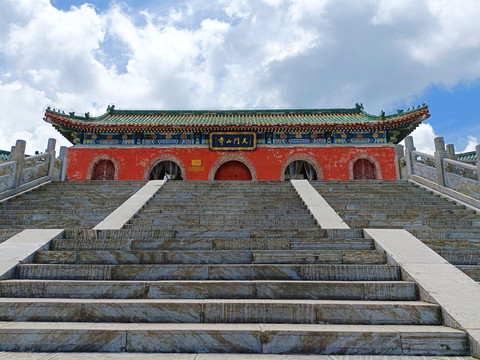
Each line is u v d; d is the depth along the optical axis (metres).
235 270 5.30
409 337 3.66
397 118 22.86
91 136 25.19
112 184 13.01
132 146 24.94
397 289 4.76
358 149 24.42
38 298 4.71
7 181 11.26
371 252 5.89
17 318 4.24
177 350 3.69
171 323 4.18
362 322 4.18
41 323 4.07
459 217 9.29
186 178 24.50
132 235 7.00
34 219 9.27
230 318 4.23
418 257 5.58
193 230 7.07
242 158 24.75
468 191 10.52
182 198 11.06
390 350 3.63
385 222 8.62
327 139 24.95
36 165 13.02
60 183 13.07
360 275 5.26
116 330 3.74
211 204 10.24
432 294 4.42
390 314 4.19
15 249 5.90
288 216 9.12
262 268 5.31
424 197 11.15
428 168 12.78
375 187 12.59
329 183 13.19
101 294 4.76
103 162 25.02
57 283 4.81
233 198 11.01
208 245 6.38
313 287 4.80
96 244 6.43
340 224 7.89
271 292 4.79
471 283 4.71
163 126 23.86
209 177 24.48
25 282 4.82
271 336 3.73
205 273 5.29
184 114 29.11
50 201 10.64
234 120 27.12
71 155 24.50
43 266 5.33
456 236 7.47
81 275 5.29
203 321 4.23
